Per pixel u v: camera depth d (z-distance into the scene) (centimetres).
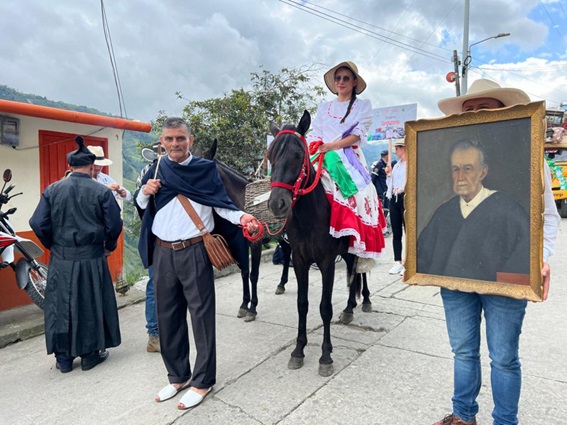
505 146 181
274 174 280
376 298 484
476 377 210
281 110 944
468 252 192
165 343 287
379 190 882
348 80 372
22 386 319
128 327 438
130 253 827
